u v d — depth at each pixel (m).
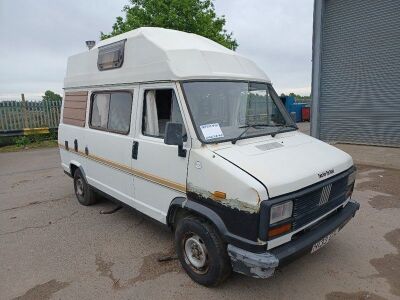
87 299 3.25
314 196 3.05
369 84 10.43
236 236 2.84
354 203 3.83
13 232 4.91
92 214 5.52
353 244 4.15
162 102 3.62
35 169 9.52
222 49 4.17
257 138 3.57
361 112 10.77
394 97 9.96
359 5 10.23
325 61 11.38
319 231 3.15
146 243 4.38
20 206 6.14
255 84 4.06
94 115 5.08
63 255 4.14
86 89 5.28
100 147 4.83
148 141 3.79
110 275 3.65
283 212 2.76
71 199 6.43
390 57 9.84
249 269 2.77
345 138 11.36
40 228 5.02
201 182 3.10
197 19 15.07
